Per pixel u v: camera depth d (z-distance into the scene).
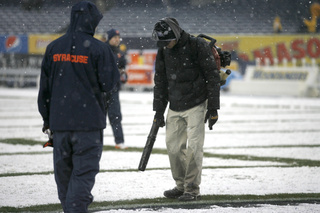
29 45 132.62
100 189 22.09
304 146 36.00
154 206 19.03
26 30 149.38
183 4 150.75
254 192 21.50
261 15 145.00
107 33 33.78
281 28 140.38
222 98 94.81
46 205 19.09
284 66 110.56
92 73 15.59
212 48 20.28
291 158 30.77
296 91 101.56
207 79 19.73
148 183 23.41
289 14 142.88
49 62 15.84
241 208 18.55
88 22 15.83
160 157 31.14
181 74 19.89
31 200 19.89
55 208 18.64
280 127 48.34
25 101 83.75
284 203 19.44
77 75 15.52
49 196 20.61
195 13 148.50
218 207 18.75
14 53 134.00
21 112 63.97
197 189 20.22
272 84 104.88
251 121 54.12
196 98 20.00
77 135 15.44
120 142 34.91
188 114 20.02
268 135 42.34
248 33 142.88
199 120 19.97
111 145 36.72
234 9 147.12
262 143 37.56
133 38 132.38
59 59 15.60
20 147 35.16
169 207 18.88
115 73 15.88
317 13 134.38
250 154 32.38
